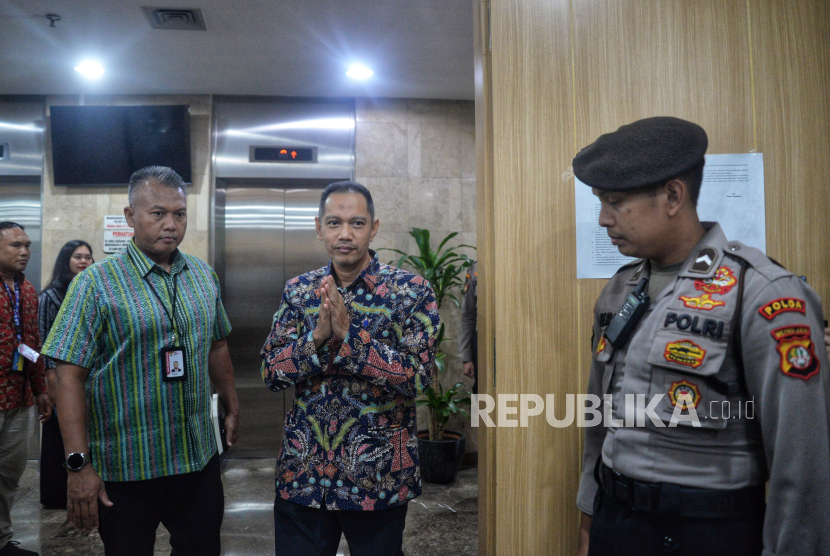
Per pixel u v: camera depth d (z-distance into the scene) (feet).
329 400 4.31
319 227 4.73
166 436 4.67
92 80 11.89
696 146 2.95
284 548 4.36
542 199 4.55
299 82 12.19
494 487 4.62
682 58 4.51
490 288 4.68
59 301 8.94
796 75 4.46
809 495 2.53
